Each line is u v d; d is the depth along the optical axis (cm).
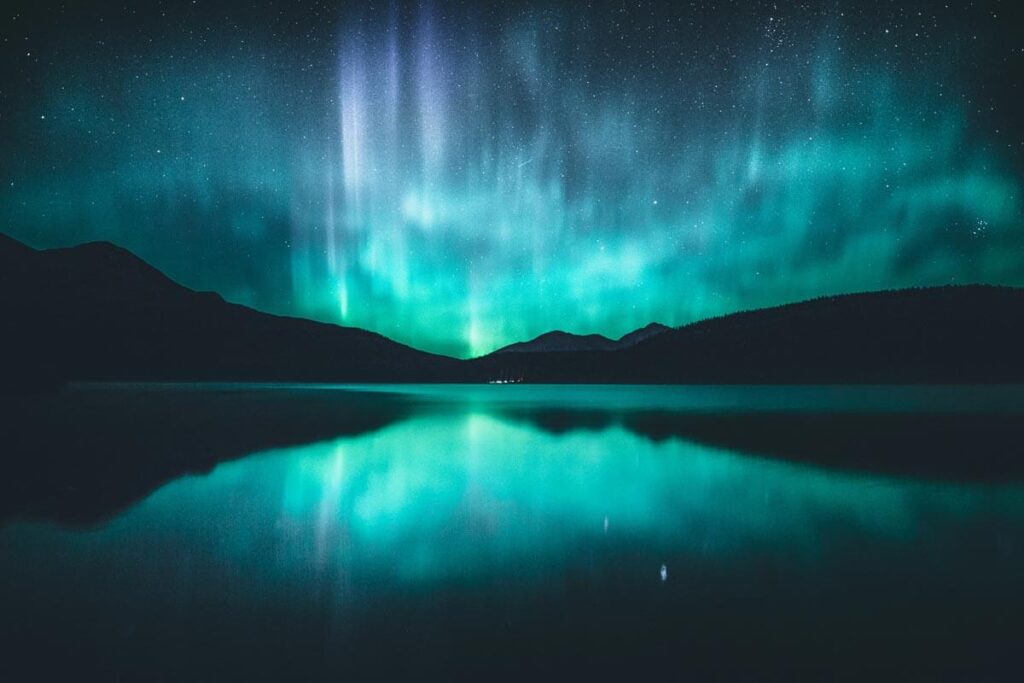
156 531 523
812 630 321
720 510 609
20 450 1002
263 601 365
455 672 280
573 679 274
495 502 652
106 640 312
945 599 362
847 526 541
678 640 311
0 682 271
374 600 367
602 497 675
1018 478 779
